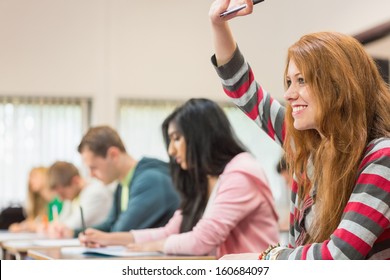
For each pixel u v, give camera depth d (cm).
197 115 329
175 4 861
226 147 328
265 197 317
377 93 185
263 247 313
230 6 218
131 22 857
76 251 325
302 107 186
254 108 231
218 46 228
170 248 310
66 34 846
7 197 830
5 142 834
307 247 177
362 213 169
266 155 858
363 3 601
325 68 181
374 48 570
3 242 448
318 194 186
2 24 833
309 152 196
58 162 624
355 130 179
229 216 309
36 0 841
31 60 838
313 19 712
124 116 852
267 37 798
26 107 841
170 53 859
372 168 172
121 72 852
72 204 624
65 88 842
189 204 344
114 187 551
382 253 174
